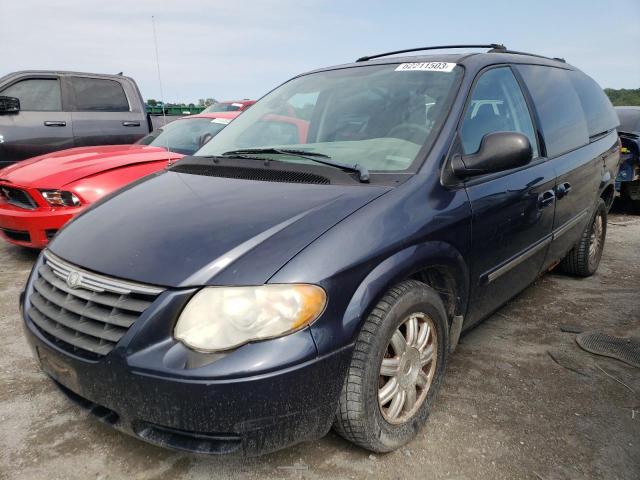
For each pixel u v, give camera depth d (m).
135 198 2.42
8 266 4.61
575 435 2.30
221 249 1.82
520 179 2.83
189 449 1.73
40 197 4.18
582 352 3.10
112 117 7.52
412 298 2.07
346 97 2.90
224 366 1.64
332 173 2.30
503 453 2.18
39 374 2.76
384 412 2.09
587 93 4.30
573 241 3.91
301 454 2.14
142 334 1.71
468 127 2.58
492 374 2.82
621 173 7.14
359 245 1.90
